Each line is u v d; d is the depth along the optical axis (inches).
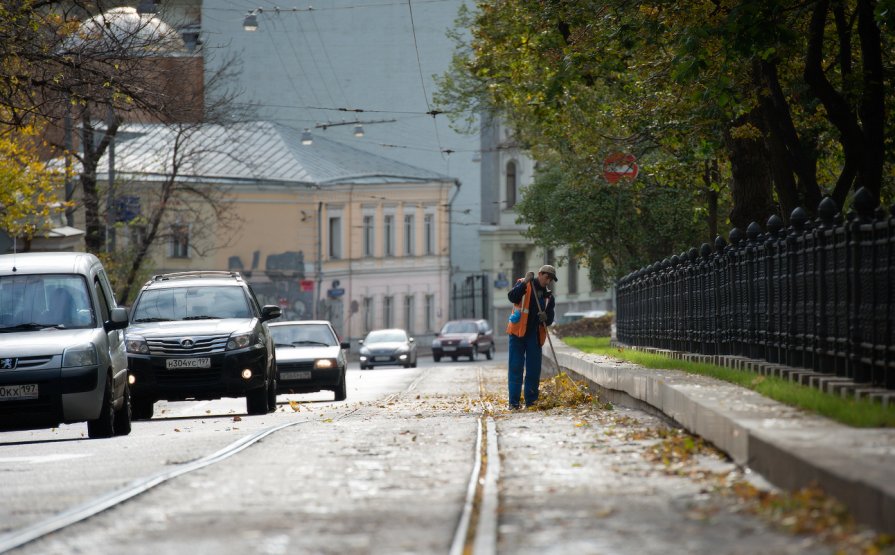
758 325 1841.8
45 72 2662.4
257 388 2388.0
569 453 1258.6
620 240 4911.4
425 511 887.7
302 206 7514.8
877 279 1239.5
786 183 2450.8
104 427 1862.7
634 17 2544.3
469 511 881.5
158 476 1130.7
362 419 2001.7
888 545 680.4
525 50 3218.5
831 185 3491.6
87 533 827.4
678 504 876.0
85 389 1798.7
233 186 7308.1
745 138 2674.7
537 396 2210.9
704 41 2239.2
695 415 1269.7
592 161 4126.5
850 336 1333.7
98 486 1095.0
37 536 815.1
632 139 3592.5
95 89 2709.2
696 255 2532.0
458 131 5408.5
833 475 782.5
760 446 960.3
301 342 3415.4
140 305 2490.2
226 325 2406.5
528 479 1052.5
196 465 1226.0
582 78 2751.0
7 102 2694.4
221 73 5187.0
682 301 2623.0
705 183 3558.1
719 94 2256.4
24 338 1834.4
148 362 2332.7
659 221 4899.1
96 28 2886.3
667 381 1547.7
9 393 1779.0
